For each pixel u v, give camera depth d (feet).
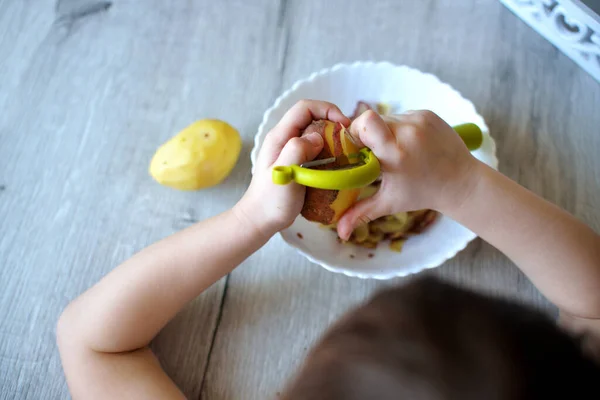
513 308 1.09
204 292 1.65
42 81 1.88
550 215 1.50
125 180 1.77
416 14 1.89
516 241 1.50
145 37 1.91
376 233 1.62
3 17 1.95
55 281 1.69
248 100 1.83
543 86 1.80
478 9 1.89
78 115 1.84
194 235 1.54
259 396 1.57
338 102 1.74
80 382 1.50
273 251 1.68
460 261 1.65
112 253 1.70
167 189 1.75
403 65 1.77
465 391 0.95
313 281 1.66
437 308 1.07
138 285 1.52
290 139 1.37
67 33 1.93
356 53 1.86
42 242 1.72
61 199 1.76
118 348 1.53
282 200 1.41
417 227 1.62
